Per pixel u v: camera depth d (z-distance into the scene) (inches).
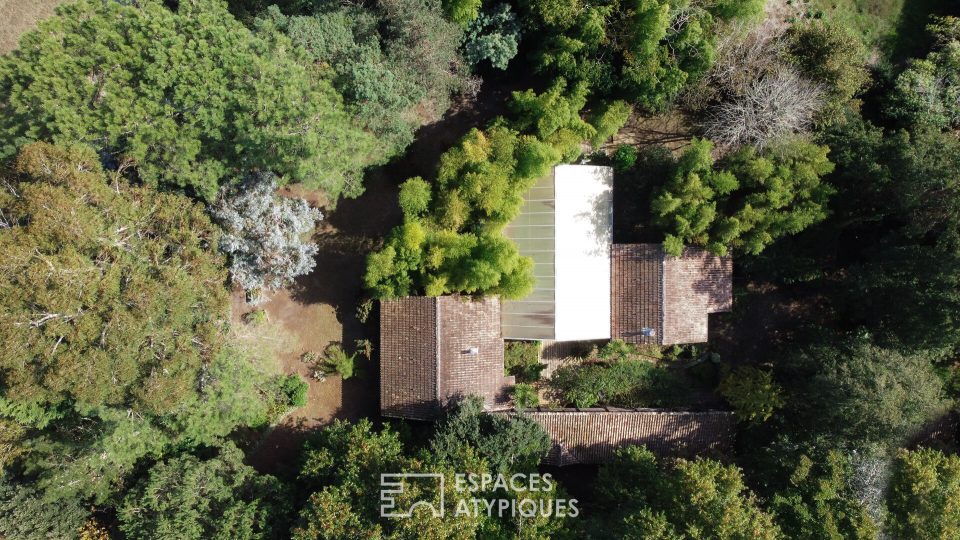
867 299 900.6
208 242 788.0
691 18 852.6
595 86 884.0
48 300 641.6
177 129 720.3
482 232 873.5
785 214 870.4
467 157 848.3
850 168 887.1
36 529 766.5
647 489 834.8
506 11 858.8
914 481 788.6
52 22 714.2
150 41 705.0
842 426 830.5
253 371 840.9
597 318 908.6
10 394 689.6
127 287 690.8
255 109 698.8
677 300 904.3
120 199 721.0
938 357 894.4
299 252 833.5
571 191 889.5
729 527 719.7
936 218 833.5
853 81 893.2
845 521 786.2
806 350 920.3
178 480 783.7
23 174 716.0
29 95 697.6
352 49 805.2
